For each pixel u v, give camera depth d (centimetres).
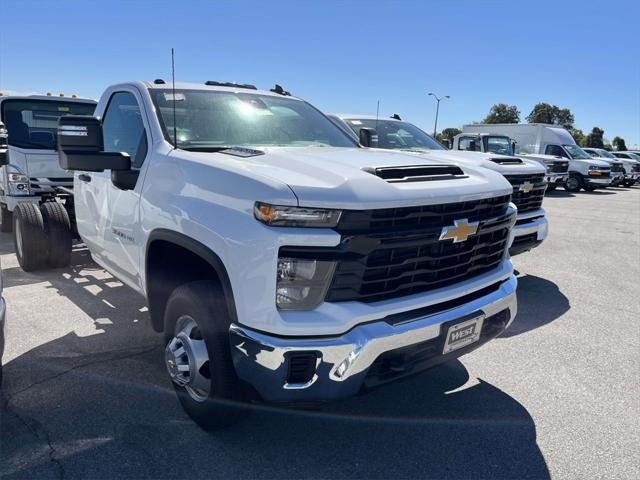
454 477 278
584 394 370
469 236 294
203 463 282
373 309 255
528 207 623
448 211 282
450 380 387
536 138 2261
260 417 328
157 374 381
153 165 337
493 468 286
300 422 324
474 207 297
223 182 272
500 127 2369
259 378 255
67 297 543
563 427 328
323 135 425
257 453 292
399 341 260
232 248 256
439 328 276
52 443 296
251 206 253
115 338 443
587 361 425
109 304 524
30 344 429
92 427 312
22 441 297
